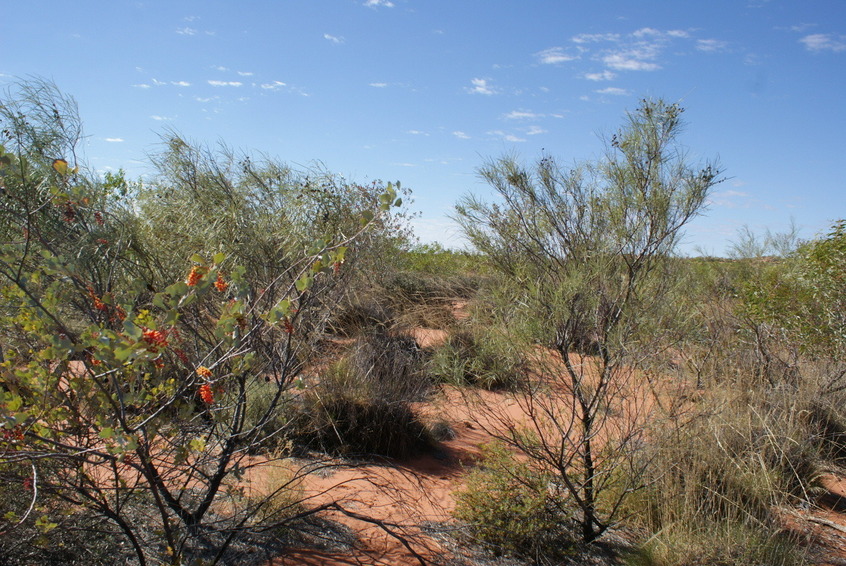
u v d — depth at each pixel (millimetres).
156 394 2748
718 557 3514
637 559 3598
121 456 2312
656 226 3990
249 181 5125
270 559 3281
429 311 9148
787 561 3531
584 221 4223
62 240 3459
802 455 4973
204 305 3953
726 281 8070
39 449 2465
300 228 4625
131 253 4027
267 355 3906
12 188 3047
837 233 6621
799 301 6789
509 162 4324
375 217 3084
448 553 3605
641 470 3936
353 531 3748
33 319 2580
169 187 4992
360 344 6336
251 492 3852
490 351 4016
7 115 3932
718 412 4520
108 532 2953
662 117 4219
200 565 2822
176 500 3223
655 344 3871
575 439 4328
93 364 2615
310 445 5043
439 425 5754
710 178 4070
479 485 3973
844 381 6363
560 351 3783
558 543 3781
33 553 2838
